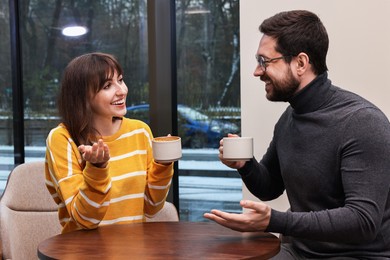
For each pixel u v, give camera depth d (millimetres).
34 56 3477
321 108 1845
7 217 2486
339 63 2430
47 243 1649
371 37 2381
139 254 1516
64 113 1943
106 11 3266
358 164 1680
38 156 3535
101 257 1490
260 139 2574
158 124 2965
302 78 1853
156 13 2891
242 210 2982
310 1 2451
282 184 2121
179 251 1541
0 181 3602
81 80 1924
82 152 1702
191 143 3143
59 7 3391
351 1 2395
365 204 1627
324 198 1808
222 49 3041
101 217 1812
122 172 1995
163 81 2953
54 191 1983
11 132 3559
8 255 2445
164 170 2021
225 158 1838
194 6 3066
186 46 3102
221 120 3076
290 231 1628
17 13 3443
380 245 1766
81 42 3355
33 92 3500
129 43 3223
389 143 1680
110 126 2027
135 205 2016
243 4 2561
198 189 3158
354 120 1731
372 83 2393
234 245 1604
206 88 3086
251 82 2572
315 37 1831
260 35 2533
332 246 1804
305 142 1832
